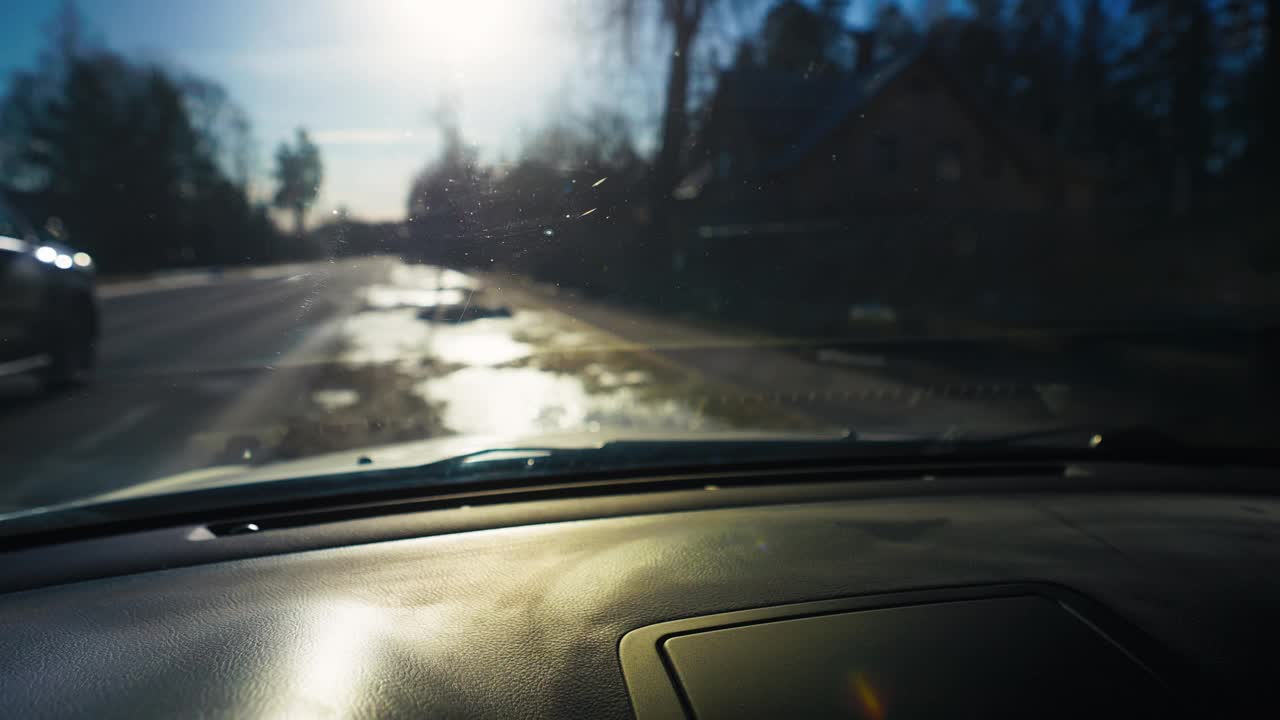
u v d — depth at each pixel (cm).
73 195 2917
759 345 1248
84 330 940
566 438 352
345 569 245
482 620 209
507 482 317
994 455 372
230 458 599
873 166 1745
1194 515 282
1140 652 181
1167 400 898
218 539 271
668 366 1018
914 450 362
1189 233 2253
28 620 214
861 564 235
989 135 2403
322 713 170
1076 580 219
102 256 2772
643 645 191
